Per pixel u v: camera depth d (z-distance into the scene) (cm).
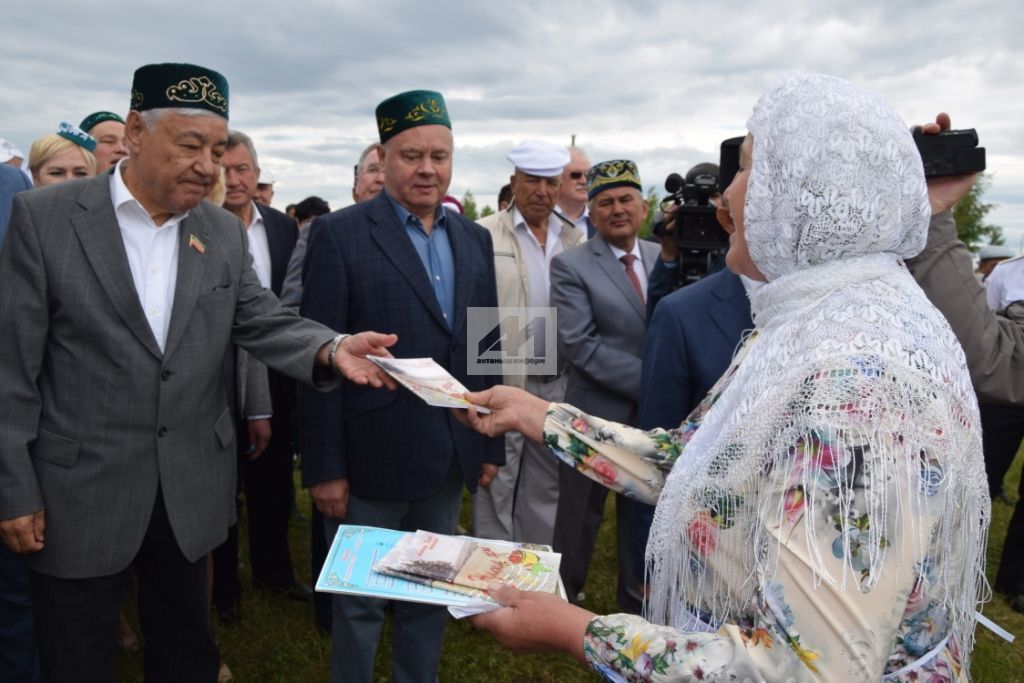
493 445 291
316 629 361
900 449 103
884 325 112
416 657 278
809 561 101
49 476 206
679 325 255
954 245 245
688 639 110
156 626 237
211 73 208
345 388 265
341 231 263
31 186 295
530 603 132
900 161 118
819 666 100
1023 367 244
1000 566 432
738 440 117
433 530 280
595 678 335
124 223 215
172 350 215
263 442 351
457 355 269
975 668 346
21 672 271
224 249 235
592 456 178
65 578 208
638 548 275
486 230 296
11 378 202
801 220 120
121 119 427
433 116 263
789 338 119
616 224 366
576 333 358
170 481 218
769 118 125
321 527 348
